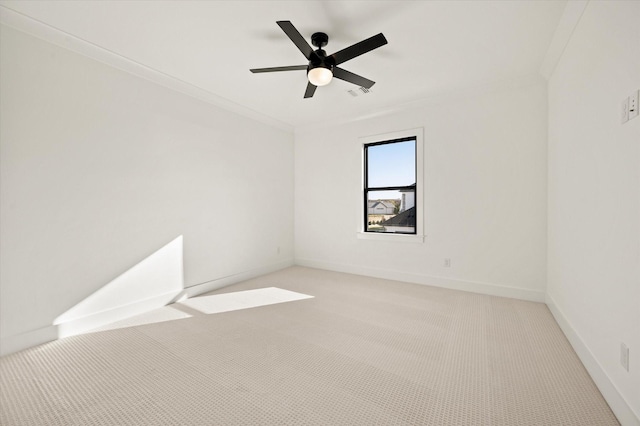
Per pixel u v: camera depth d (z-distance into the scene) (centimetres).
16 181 204
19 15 199
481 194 328
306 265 481
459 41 234
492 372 174
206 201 344
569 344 208
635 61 125
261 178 425
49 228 220
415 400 149
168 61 267
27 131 209
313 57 217
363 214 422
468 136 334
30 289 211
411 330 234
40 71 215
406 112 377
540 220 296
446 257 352
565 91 226
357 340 217
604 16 156
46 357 194
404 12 199
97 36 227
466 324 245
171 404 147
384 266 402
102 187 251
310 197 475
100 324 248
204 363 186
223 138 365
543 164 294
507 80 304
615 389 138
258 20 209
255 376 171
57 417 138
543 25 212
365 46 201
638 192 122
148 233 286
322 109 398
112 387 161
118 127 262
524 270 306
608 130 151
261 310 281
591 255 173
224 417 138
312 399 150
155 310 283
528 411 140
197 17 205
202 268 339
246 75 296
